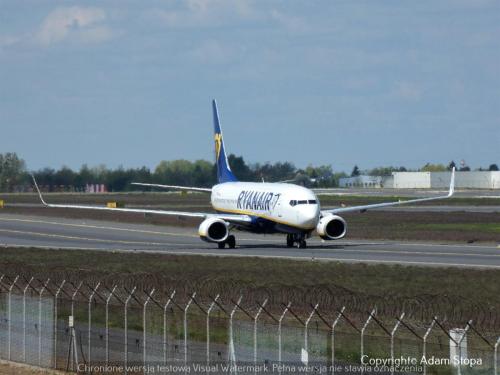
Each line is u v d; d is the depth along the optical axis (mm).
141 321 101812
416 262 165125
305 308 110438
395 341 88938
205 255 183750
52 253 192750
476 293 121625
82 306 109938
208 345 82750
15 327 100188
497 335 95750
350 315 106188
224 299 117875
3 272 152625
